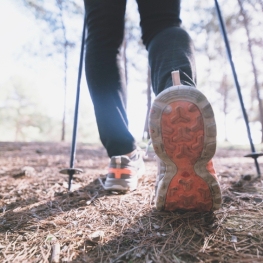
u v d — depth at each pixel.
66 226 0.89
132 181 1.21
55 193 1.28
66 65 12.25
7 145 5.38
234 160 2.99
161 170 0.86
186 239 0.76
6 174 1.95
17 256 0.71
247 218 0.88
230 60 1.51
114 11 1.17
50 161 3.03
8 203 1.16
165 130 0.78
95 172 1.94
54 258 0.69
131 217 0.93
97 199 1.14
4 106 22.97
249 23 9.99
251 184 1.32
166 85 0.91
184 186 0.82
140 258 0.67
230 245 0.71
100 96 1.17
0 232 0.86
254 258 0.65
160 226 0.84
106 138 1.21
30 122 23.94
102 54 1.17
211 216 0.89
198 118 0.77
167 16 1.10
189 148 0.78
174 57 0.94
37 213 1.02
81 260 0.68
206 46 13.15
